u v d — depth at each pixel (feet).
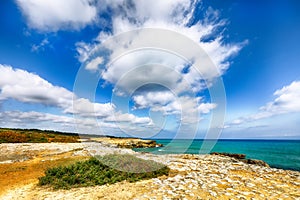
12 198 24.97
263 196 23.00
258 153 138.51
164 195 23.03
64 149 73.26
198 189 25.17
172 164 39.11
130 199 21.95
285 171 37.04
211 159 48.11
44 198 23.89
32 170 41.37
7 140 99.55
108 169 33.71
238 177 31.24
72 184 28.60
